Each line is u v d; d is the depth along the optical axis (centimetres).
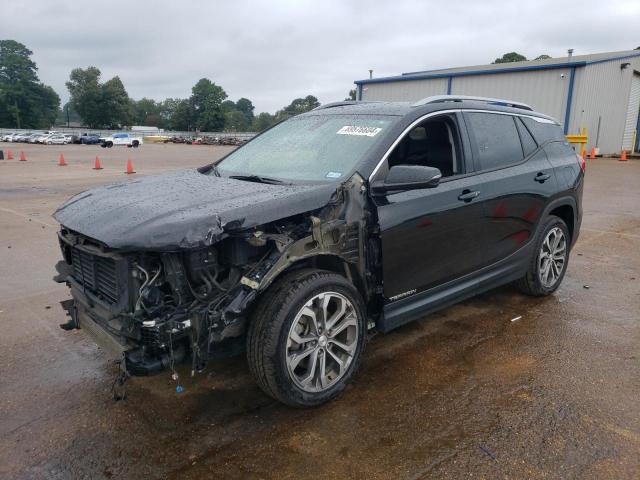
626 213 1022
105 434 300
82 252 319
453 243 396
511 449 284
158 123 14525
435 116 398
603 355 397
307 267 331
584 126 2639
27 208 1064
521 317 473
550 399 334
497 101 483
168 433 301
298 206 308
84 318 330
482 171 423
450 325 455
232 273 299
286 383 304
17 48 10531
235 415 318
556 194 496
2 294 534
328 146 384
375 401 333
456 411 321
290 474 266
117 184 386
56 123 12631
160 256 282
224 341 300
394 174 336
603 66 2662
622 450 283
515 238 460
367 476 264
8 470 270
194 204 300
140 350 278
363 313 341
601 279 590
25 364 384
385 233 345
